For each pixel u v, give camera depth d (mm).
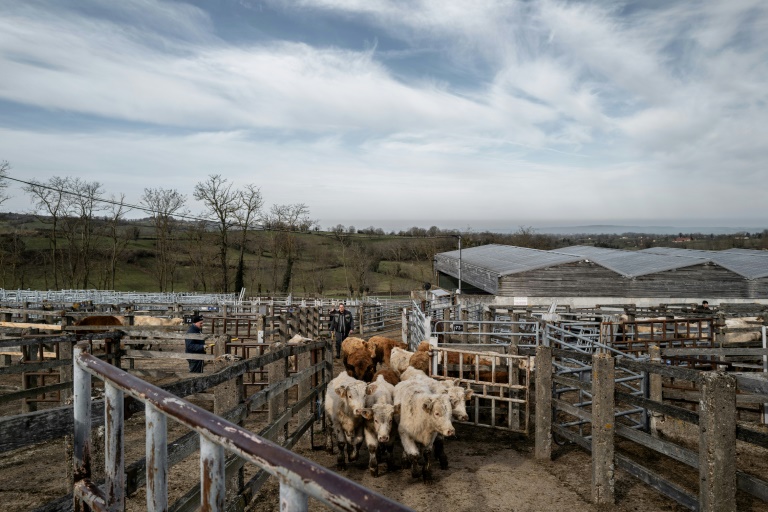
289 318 18828
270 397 5848
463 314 20828
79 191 48500
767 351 10227
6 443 2293
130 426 8992
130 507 5793
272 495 6238
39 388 8344
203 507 1938
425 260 81312
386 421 6742
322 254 70500
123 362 12445
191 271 63406
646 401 5980
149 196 53938
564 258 39781
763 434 4652
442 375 10398
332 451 8016
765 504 6219
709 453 4879
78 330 11398
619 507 6133
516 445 8562
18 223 61875
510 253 53062
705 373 5000
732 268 38938
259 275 62062
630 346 12445
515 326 12734
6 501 6094
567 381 7562
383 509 1263
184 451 3494
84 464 2738
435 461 7789
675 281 38156
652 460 7750
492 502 6289
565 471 7328
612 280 38188
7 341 8102
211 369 13312
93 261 54406
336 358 18016
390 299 46531
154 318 18078
